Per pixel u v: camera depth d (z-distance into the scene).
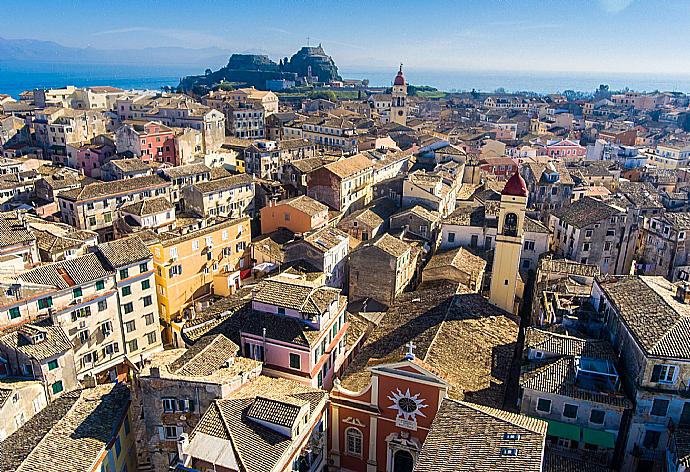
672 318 51.44
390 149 163.50
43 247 91.31
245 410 49.09
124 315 78.25
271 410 48.25
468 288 76.50
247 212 129.12
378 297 82.88
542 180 124.62
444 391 50.91
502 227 72.75
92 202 115.19
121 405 55.28
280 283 63.56
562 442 50.75
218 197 120.44
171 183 129.50
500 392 54.41
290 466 47.34
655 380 48.31
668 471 46.22
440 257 89.31
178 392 52.25
